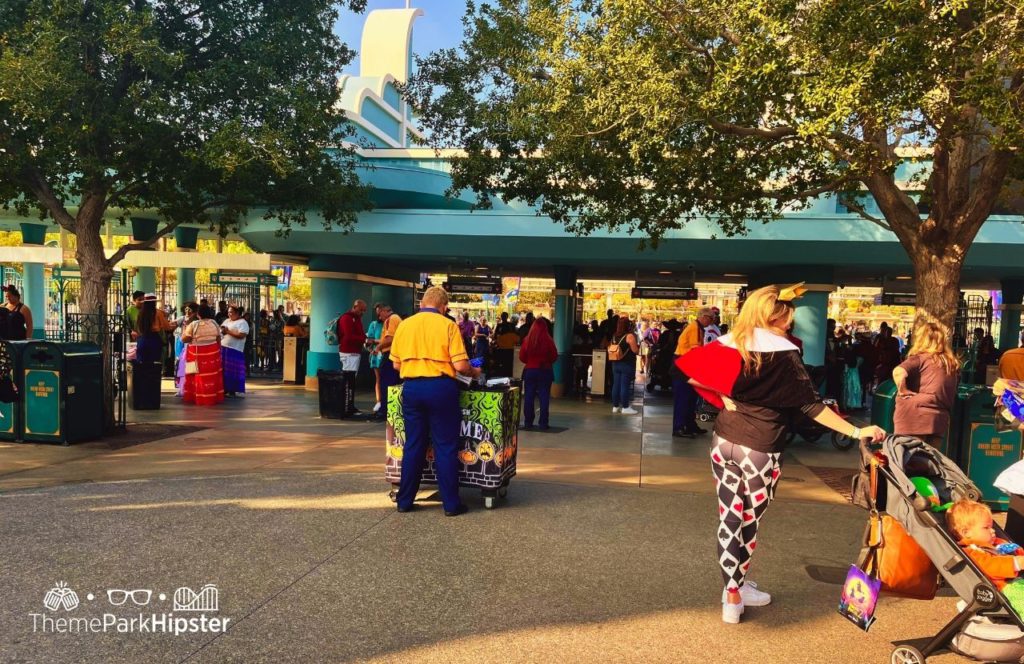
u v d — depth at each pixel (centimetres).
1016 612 309
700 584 438
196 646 341
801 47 634
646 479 726
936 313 682
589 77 735
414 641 353
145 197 1051
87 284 968
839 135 708
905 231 705
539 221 1306
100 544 477
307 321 2131
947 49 586
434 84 997
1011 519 439
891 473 351
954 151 702
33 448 820
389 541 499
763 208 965
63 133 863
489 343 1742
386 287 1809
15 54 816
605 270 1778
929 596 356
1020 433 663
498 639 358
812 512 617
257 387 1575
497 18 905
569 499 629
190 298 1814
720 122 762
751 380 376
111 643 342
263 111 980
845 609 360
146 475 694
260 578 426
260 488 638
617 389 1302
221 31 948
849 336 1841
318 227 1351
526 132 871
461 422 587
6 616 368
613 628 374
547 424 1069
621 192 886
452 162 1030
